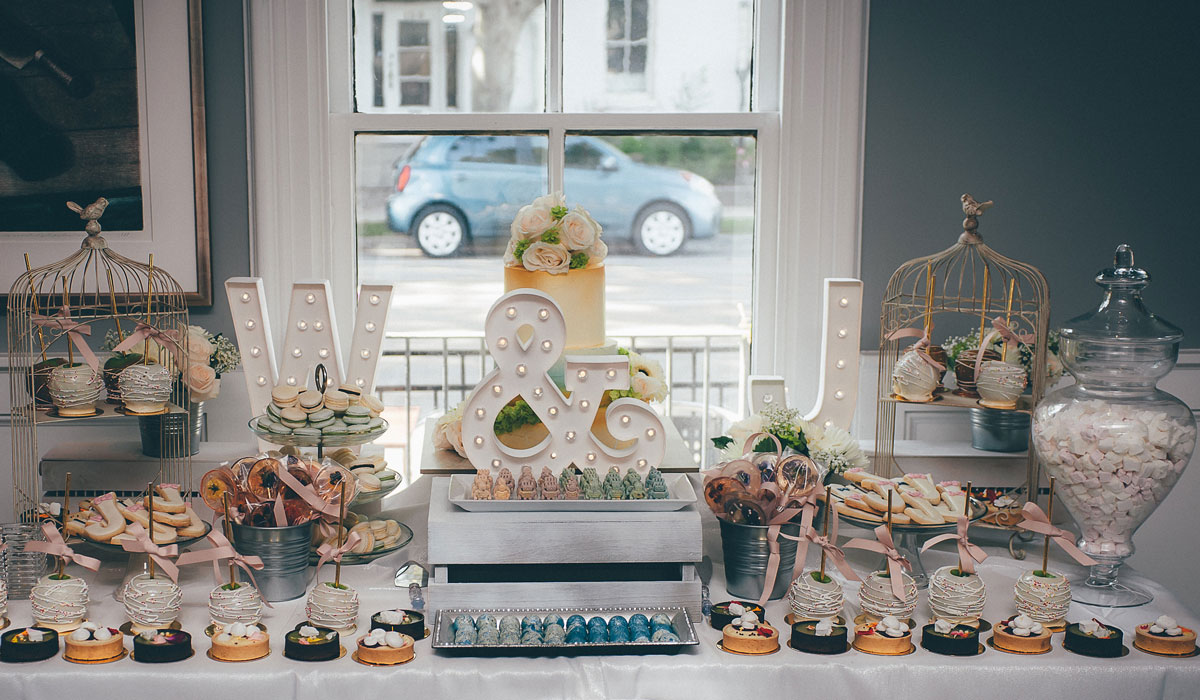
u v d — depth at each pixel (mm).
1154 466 1743
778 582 1790
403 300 2617
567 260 1964
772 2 2535
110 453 2215
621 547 1698
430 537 1674
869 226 2525
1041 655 1598
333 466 1806
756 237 2604
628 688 1546
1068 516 2205
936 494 1895
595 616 1675
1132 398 1791
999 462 2277
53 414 1872
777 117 2541
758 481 1771
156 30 2342
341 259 2557
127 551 1753
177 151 2381
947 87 2479
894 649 1589
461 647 1562
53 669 1504
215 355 2240
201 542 2033
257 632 1576
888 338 2141
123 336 1999
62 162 2371
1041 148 2506
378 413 2057
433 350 2650
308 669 1523
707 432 2707
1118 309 1818
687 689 1556
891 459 2250
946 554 2035
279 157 2426
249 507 1738
